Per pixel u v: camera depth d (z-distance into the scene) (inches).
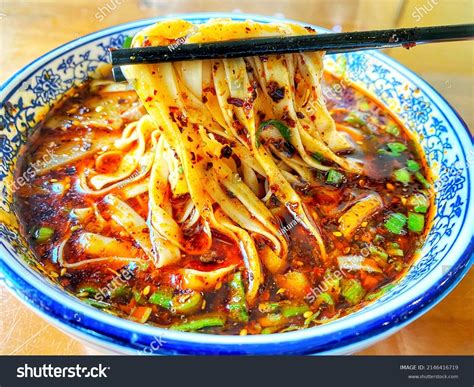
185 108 8.2
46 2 15.8
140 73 7.8
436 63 14.2
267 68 8.3
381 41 8.0
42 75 10.2
